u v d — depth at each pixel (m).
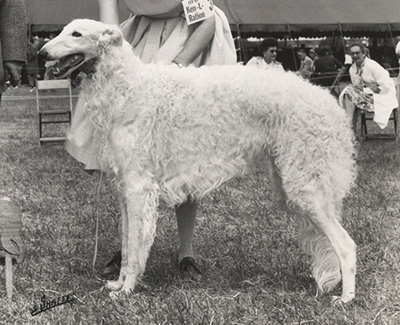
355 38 28.23
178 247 5.21
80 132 4.63
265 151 4.25
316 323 3.68
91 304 4.02
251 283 4.44
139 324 3.71
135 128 4.05
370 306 3.97
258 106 4.09
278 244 5.54
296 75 4.29
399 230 5.96
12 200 4.13
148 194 4.09
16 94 26.58
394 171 9.15
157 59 4.66
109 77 4.05
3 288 4.38
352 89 12.58
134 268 4.18
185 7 4.62
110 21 4.73
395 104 12.36
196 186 4.18
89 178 8.68
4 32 4.78
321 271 4.23
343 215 6.53
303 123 4.07
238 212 6.70
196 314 3.84
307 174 4.08
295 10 24.80
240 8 24.41
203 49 4.71
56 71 4.08
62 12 24.22
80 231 6.02
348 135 4.21
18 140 13.38
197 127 4.09
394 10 25.16
